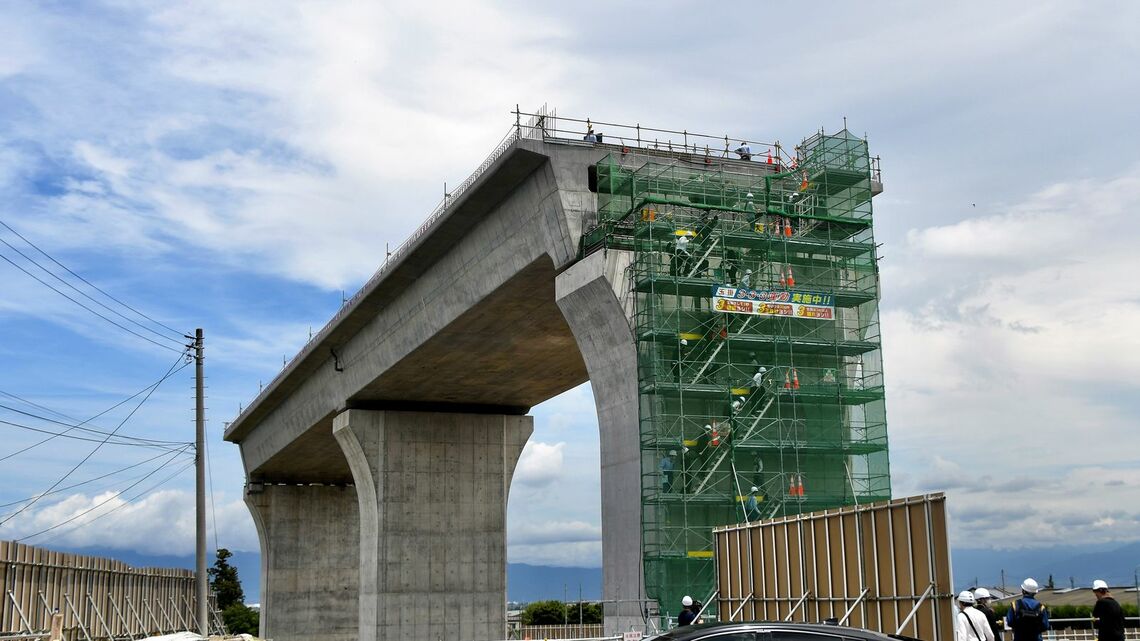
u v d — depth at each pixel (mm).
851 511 27234
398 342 59031
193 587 84000
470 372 62062
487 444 69750
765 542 31703
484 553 67750
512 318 51875
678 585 37469
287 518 97250
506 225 46062
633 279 39219
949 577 23312
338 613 96250
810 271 42844
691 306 40344
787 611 30141
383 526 66000
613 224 40719
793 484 39969
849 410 42188
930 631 23672
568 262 42031
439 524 67312
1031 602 22609
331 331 64750
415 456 67812
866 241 43250
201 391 48156
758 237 41312
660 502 37812
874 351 42219
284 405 82438
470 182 46562
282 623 94312
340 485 99750
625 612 38750
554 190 42000
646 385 38531
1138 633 44344
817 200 43938
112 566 60500
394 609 65062
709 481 38781
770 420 40156
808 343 40875
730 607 33562
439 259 52688
